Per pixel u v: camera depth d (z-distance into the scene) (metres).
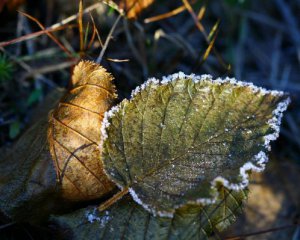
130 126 0.22
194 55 0.30
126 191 0.21
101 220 0.22
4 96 0.28
